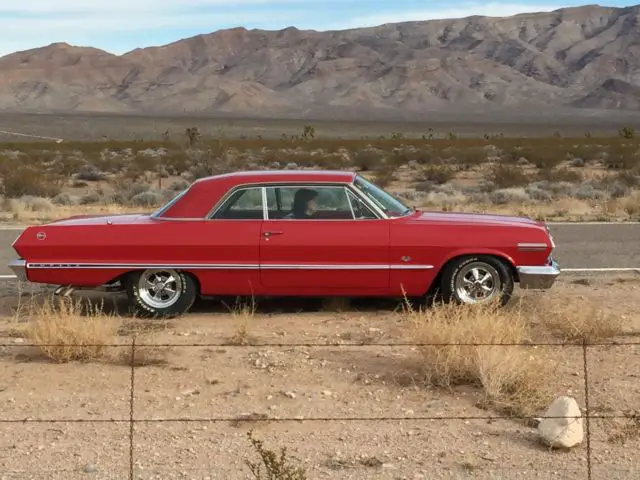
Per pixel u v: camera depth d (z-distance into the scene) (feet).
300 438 19.94
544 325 30.22
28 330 28.66
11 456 18.95
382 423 20.92
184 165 140.97
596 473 17.92
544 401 22.27
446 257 32.42
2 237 56.75
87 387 23.77
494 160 169.68
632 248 50.70
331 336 29.45
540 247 32.63
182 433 20.27
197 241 32.42
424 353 24.79
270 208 32.89
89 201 93.30
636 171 128.26
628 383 23.71
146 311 32.86
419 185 110.22
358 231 32.42
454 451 19.11
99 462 18.61
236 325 30.12
